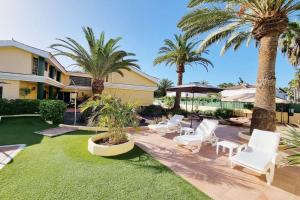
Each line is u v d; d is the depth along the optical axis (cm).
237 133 1052
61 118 1110
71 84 2391
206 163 526
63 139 738
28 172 426
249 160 452
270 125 810
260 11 794
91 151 573
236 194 367
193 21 871
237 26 930
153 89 2364
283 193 377
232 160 465
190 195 353
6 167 450
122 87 2175
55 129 930
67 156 539
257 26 828
